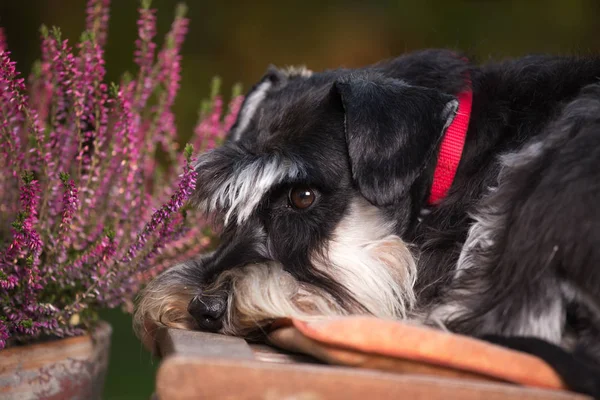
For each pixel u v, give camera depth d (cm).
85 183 465
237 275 411
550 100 438
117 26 1166
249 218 438
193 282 420
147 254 459
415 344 310
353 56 1250
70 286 456
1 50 436
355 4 1281
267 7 1276
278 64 1250
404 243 433
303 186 430
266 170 429
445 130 418
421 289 427
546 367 309
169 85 529
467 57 500
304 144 436
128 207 485
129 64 1148
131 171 478
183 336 356
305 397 278
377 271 422
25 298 422
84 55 461
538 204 359
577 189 349
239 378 275
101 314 994
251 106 525
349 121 411
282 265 421
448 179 436
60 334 438
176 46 540
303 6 1285
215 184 443
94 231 470
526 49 1177
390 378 283
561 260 349
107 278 445
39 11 1159
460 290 387
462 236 425
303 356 366
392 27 1252
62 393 430
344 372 282
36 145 436
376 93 421
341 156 432
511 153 417
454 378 307
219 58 1245
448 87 453
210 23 1254
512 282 362
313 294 407
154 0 1209
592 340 348
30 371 417
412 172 403
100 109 472
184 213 473
